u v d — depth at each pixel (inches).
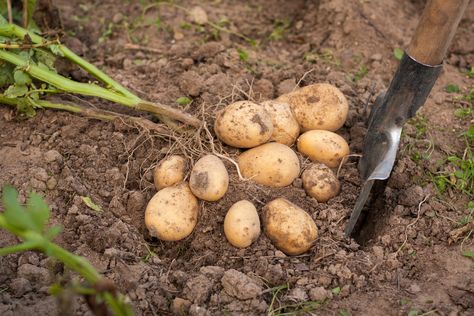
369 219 40.3
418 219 37.9
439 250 36.6
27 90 41.1
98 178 39.5
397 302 34.3
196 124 40.1
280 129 39.2
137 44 50.8
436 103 45.6
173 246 37.7
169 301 34.6
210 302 34.4
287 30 53.8
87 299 28.3
